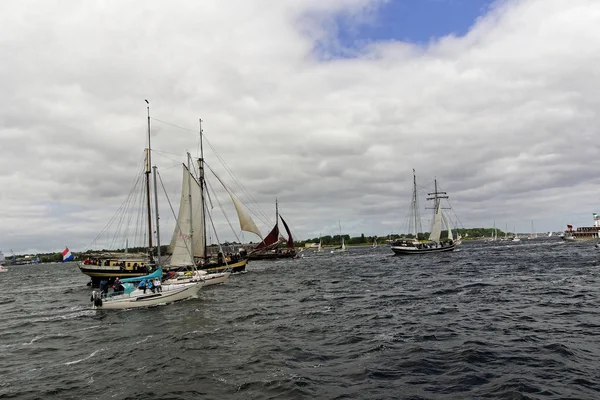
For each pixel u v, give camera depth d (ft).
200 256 241.55
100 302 136.15
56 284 296.92
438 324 88.02
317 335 83.46
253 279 232.12
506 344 70.28
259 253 491.72
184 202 217.36
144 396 54.90
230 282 216.95
